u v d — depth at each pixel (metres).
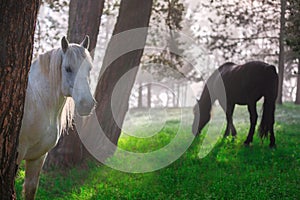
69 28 8.30
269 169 7.96
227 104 11.59
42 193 6.36
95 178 7.43
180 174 7.61
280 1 18.80
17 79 3.62
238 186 6.79
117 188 6.73
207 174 7.62
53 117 4.99
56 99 4.95
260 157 9.03
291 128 14.02
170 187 6.77
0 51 3.52
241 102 11.02
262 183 6.82
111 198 6.06
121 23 9.04
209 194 6.30
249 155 9.37
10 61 3.54
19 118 3.73
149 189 6.62
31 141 4.80
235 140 11.27
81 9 8.17
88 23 8.13
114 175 7.64
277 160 8.78
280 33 19.91
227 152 9.79
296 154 9.27
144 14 9.02
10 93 3.59
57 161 8.00
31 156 4.95
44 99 4.88
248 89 10.62
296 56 21.31
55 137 5.06
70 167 8.02
